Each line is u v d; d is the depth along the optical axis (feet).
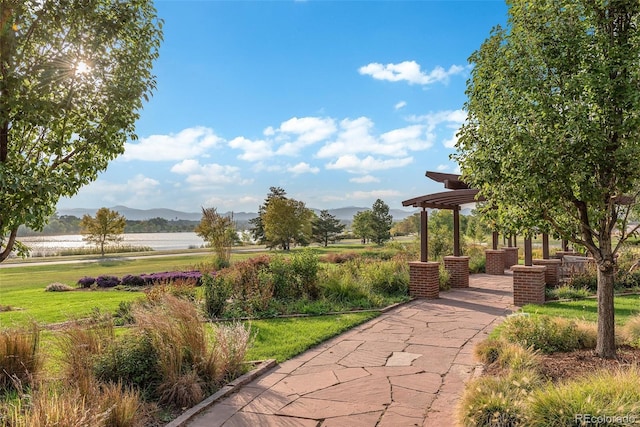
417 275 39.75
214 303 31.17
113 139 16.34
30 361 16.79
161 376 15.89
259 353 21.04
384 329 26.78
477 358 19.02
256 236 178.81
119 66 15.94
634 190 16.06
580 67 15.29
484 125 17.15
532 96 15.57
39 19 13.70
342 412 14.03
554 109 15.37
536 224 17.40
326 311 31.99
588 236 17.63
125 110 15.84
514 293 35.70
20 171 13.73
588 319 27.17
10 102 12.91
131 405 13.04
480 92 18.03
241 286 35.76
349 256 78.95
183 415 13.85
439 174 39.42
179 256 120.78
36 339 17.75
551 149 14.39
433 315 31.27
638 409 10.55
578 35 15.47
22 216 13.15
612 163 15.01
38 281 62.95
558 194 15.40
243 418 13.74
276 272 38.09
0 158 14.26
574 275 41.98
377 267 44.45
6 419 11.98
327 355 21.06
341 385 16.70
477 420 11.70
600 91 14.58
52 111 13.94
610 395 11.39
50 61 13.96
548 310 31.17
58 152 14.76
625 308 30.81
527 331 20.10
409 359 20.16
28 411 11.85
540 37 15.83
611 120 14.89
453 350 21.66
